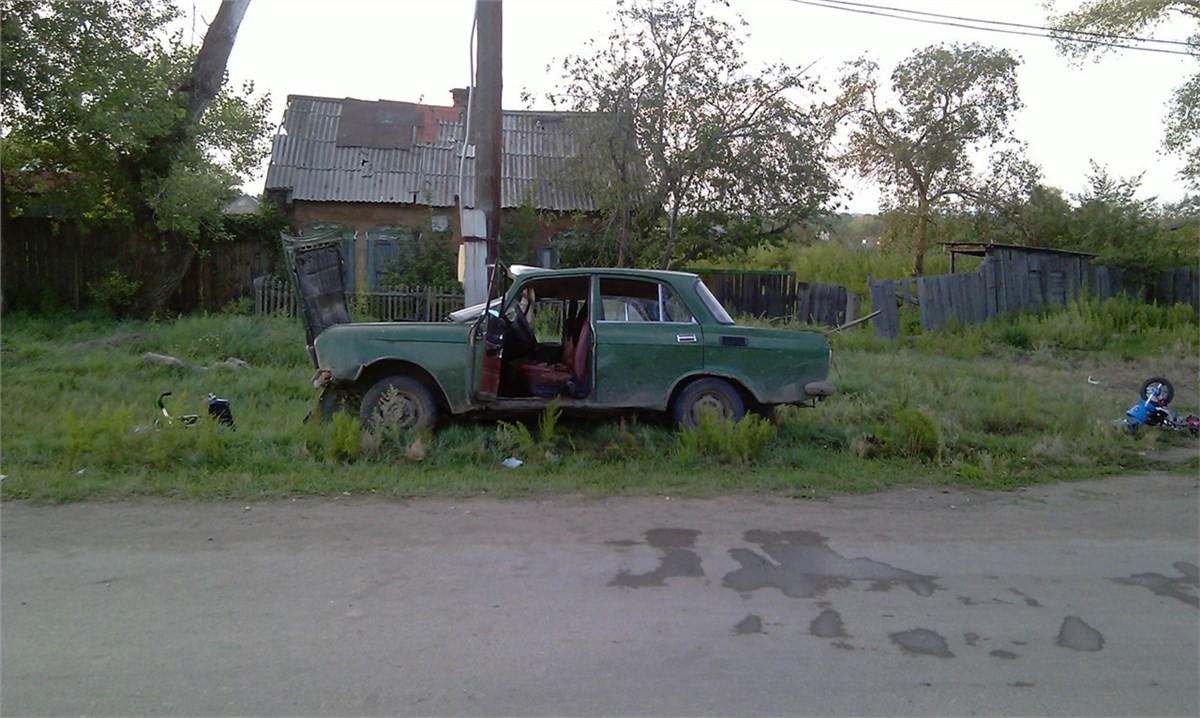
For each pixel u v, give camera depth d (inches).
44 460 296.2
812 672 163.6
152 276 661.9
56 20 563.2
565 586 202.5
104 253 671.8
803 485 292.7
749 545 233.6
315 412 344.2
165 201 603.8
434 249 738.2
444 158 834.2
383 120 859.4
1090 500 286.7
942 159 966.4
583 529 244.1
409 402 327.9
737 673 162.7
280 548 223.9
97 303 653.9
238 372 450.9
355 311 645.9
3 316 610.2
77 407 365.7
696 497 277.4
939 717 148.5
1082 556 231.0
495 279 377.7
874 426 355.3
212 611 185.3
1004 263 759.1
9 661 161.9
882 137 1000.9
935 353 623.2
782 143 732.7
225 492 268.8
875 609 193.2
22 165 625.3
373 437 308.2
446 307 677.3
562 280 341.4
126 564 211.0
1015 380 506.9
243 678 157.1
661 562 219.3
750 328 337.1
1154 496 292.7
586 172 745.6
